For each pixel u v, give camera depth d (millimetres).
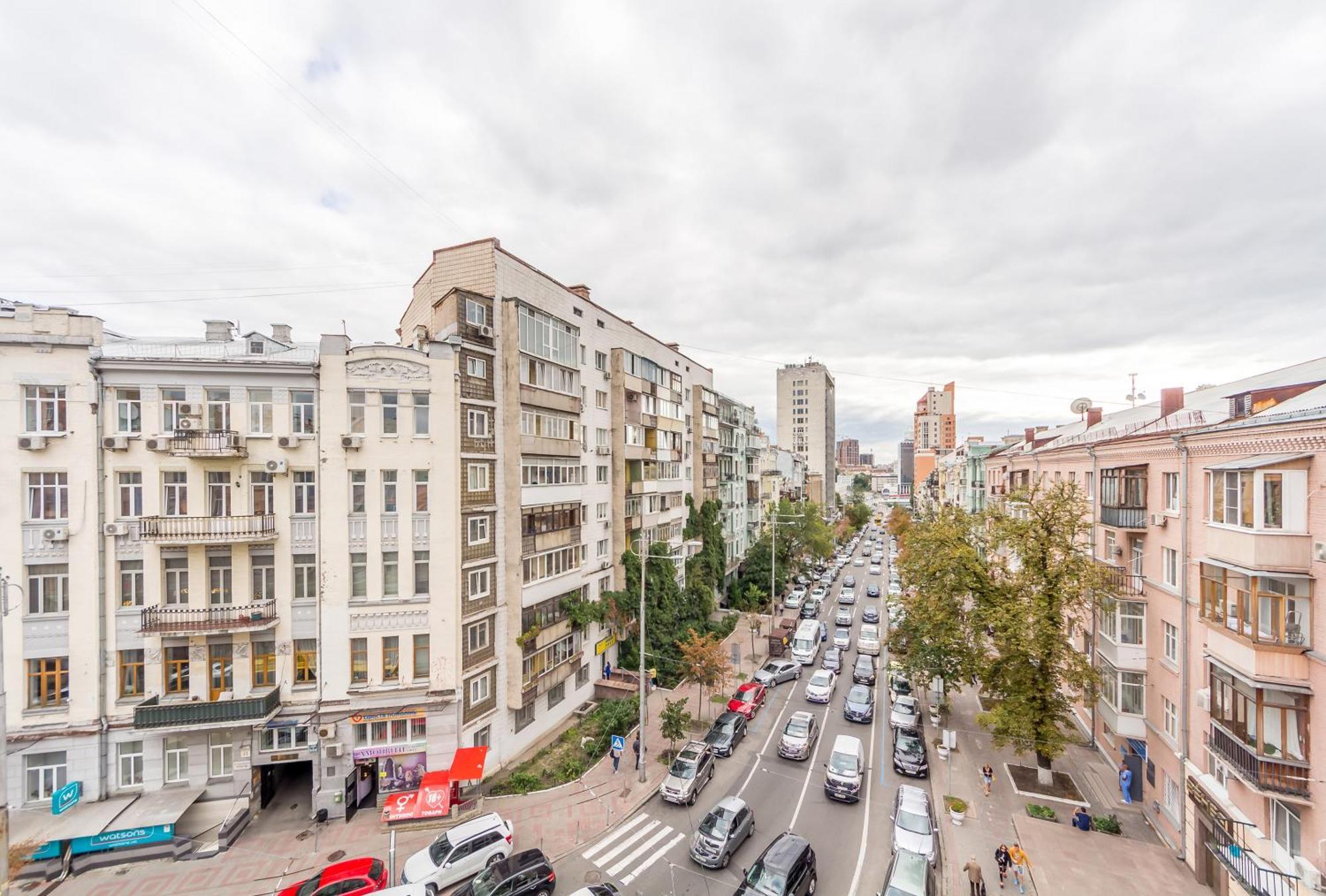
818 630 43562
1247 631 15789
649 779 24156
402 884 16828
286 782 23562
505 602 25859
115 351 21969
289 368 21750
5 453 20000
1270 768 14492
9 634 19938
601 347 35344
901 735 26359
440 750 22156
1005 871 17828
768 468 85625
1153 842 19922
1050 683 23047
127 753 20750
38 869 17969
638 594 35812
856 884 17750
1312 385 17156
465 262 26594
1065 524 23609
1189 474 19484
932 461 141250
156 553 20984
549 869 16969
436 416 22828
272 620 21312
